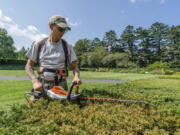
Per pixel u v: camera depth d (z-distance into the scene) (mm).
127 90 4918
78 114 2029
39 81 2348
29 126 1725
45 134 1579
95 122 1846
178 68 52562
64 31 2359
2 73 21562
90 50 76000
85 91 3582
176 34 55500
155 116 2104
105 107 2346
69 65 2701
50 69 2416
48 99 2303
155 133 1663
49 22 2369
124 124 1793
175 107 3051
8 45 53656
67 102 2232
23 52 66875
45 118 1909
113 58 56844
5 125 1762
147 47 60688
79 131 1604
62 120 1862
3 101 4922
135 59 62250
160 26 59188
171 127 1928
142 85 7023
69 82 11070
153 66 47219
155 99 3621
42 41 2463
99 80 15328
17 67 41844
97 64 59406
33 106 2180
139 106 2457
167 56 56719
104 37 73062
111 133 1614
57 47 2461
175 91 5484
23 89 7902
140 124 1832
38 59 2520
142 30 61312
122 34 66938
